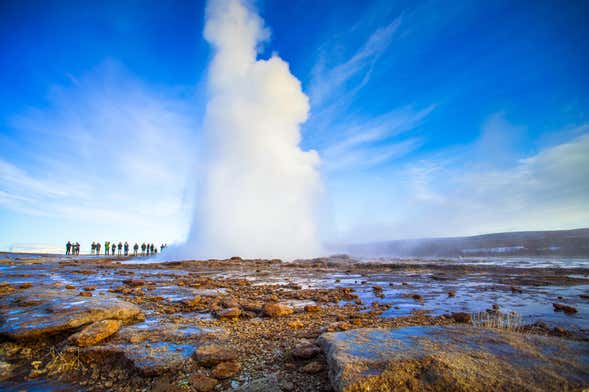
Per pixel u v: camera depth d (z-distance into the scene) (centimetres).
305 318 623
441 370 280
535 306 762
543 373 278
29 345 442
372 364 299
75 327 486
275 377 340
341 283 1268
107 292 945
